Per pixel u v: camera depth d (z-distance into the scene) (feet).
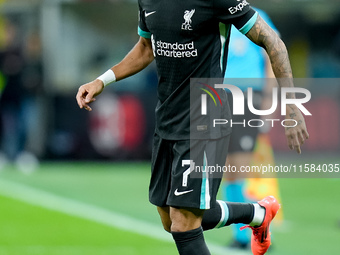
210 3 51.49
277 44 51.88
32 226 94.07
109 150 164.25
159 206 56.18
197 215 52.95
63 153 165.58
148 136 162.91
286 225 94.22
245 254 73.41
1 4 163.02
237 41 74.74
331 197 120.67
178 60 52.90
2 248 79.20
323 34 173.37
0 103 160.35
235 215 58.39
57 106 163.73
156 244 81.30
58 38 164.04
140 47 59.31
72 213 105.09
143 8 54.80
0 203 115.14
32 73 159.33
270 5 161.99
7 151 163.63
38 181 142.00
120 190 129.08
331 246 80.28
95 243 81.97
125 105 161.99
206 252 52.60
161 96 54.75
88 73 165.78
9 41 159.53
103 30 167.22
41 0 162.40
